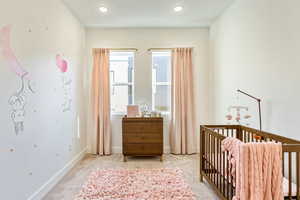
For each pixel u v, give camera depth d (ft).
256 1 8.41
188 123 13.98
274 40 7.32
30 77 7.27
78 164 11.95
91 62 14.28
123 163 12.13
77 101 12.43
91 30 14.24
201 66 14.46
